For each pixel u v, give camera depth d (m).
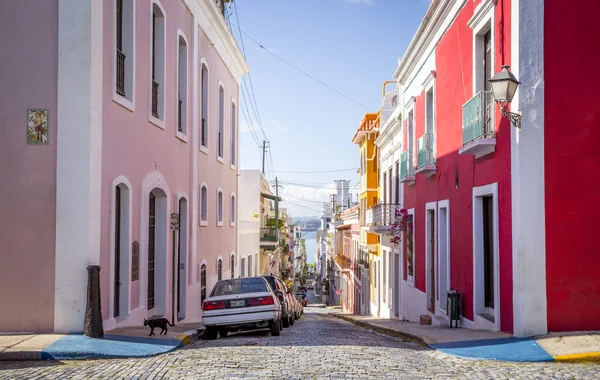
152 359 8.41
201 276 18.75
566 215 9.85
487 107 11.32
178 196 15.53
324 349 9.83
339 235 55.59
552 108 9.94
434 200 16.27
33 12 9.77
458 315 13.18
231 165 24.34
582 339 9.05
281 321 14.89
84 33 9.73
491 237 11.95
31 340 8.98
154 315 14.06
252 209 39.50
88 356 8.38
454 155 13.97
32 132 9.69
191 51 17.05
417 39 17.59
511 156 10.17
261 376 7.00
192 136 17.16
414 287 19.19
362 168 34.41
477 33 12.18
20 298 9.62
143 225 12.52
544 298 9.80
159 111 14.10
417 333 12.26
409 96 20.36
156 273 14.28
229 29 21.55
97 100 9.99
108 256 10.56
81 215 9.62
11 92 9.73
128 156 11.62
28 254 9.64
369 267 31.34
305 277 117.56
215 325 12.38
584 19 10.01
